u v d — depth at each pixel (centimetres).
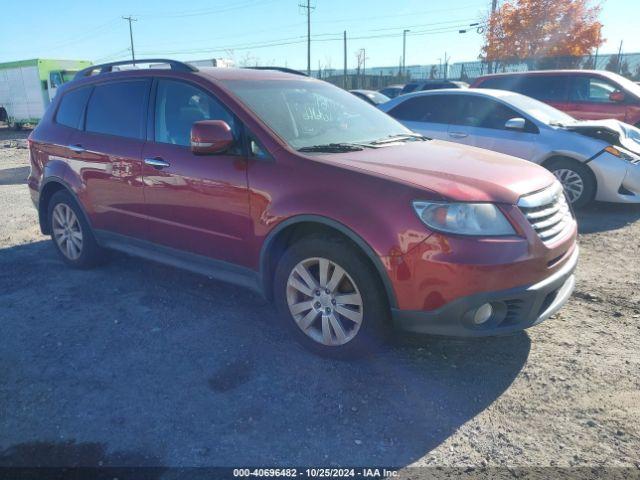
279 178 334
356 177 310
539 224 306
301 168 329
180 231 395
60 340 366
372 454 254
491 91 771
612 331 367
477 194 294
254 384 311
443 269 283
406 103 817
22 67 2512
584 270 486
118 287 459
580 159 681
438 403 292
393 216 293
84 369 330
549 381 309
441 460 250
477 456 252
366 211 300
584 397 294
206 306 418
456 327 291
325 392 302
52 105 520
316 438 266
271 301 366
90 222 469
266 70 453
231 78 399
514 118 720
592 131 686
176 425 276
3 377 323
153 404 294
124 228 441
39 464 251
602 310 400
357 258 307
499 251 285
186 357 342
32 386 312
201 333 373
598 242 571
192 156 378
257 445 261
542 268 301
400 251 291
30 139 528
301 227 337
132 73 439
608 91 958
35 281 477
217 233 370
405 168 322
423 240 286
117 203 438
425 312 293
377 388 305
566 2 2539
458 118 768
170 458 253
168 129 402
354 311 318
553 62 2556
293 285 338
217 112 375
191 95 393
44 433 272
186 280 472
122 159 423
